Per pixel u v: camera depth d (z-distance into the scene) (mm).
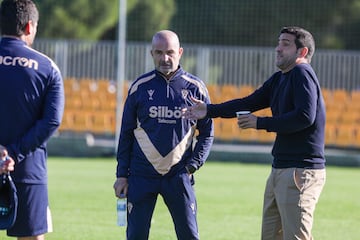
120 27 62031
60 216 32562
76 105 71625
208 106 19656
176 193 19766
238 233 29609
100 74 72250
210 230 30203
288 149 18891
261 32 97438
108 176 50219
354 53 70562
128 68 71688
